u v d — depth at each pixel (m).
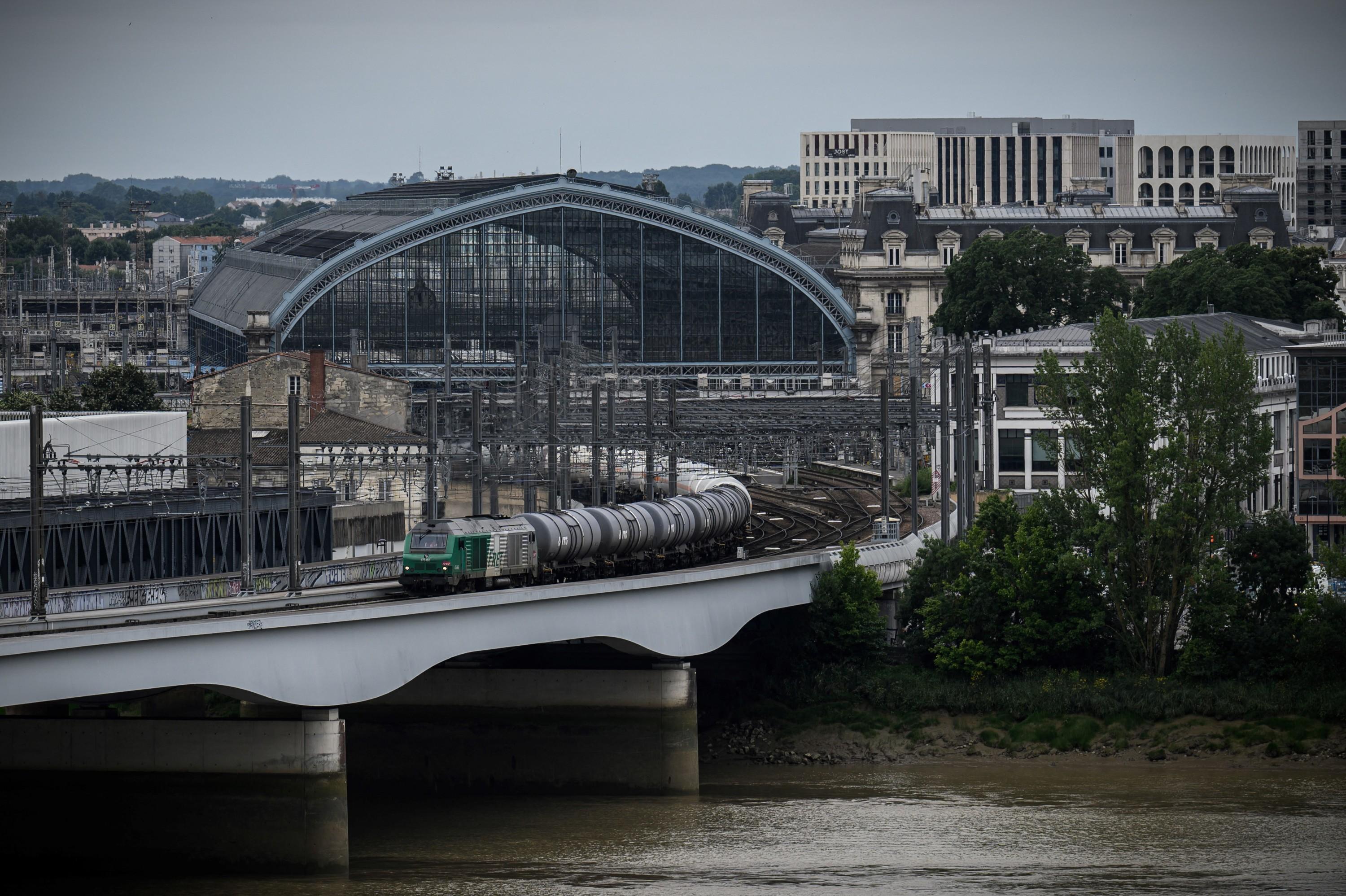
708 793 194.12
